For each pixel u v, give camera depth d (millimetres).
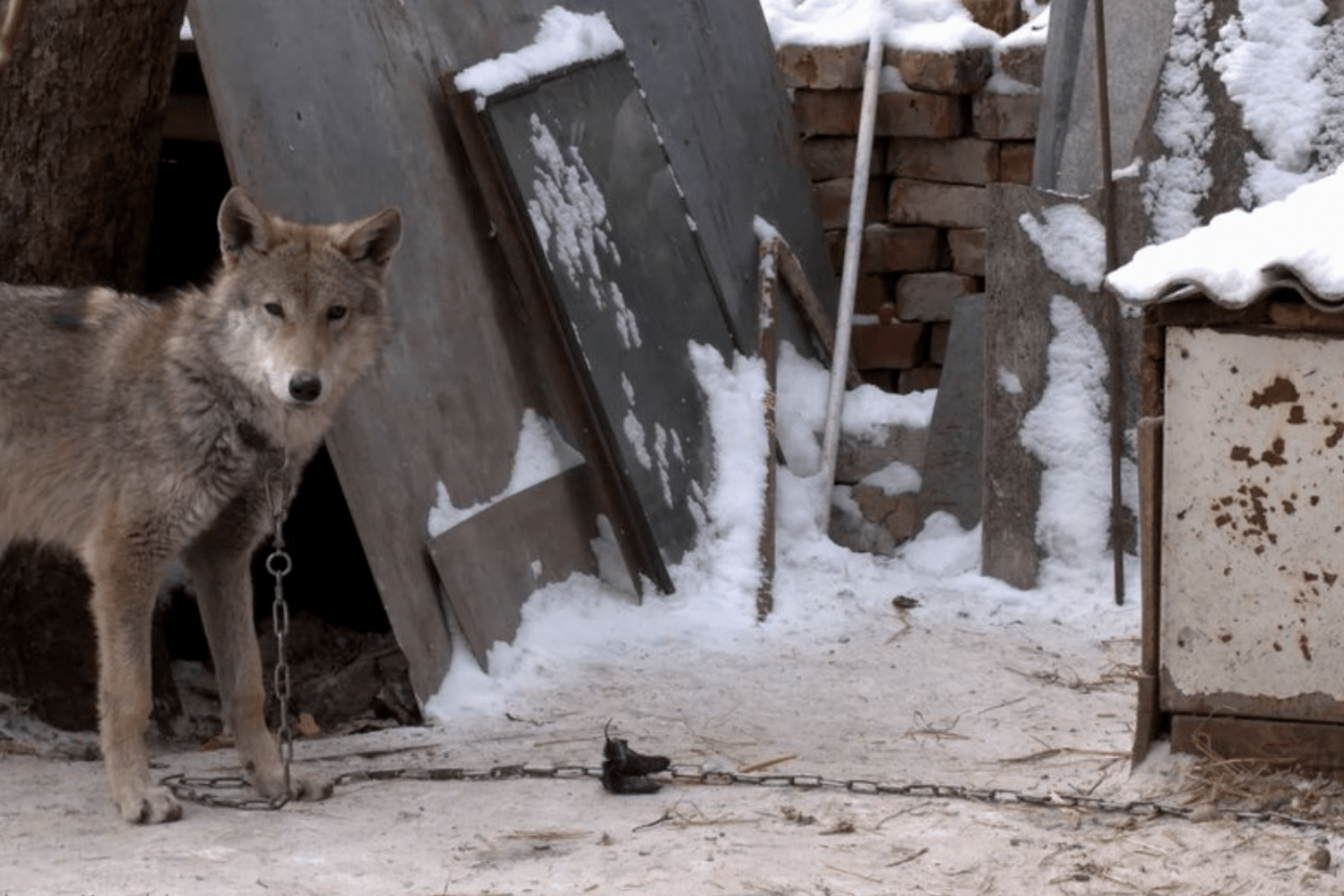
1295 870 7984
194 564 9453
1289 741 8867
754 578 12859
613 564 12625
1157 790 9000
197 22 10438
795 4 16953
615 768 9156
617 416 12562
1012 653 11969
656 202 13680
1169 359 8805
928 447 14164
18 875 7852
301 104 11109
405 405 11289
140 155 10797
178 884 7762
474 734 10477
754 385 13930
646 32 14414
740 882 7832
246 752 9312
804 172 15883
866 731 10445
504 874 7949
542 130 12664
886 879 7887
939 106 15398
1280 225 8672
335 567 14008
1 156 10391
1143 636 9102
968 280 15664
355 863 8094
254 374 8969
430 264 11828
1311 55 13445
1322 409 8516
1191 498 8852
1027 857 8156
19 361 9141
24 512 9352
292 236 9094
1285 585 8727
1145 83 13648
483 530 11602
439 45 12484
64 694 11148
